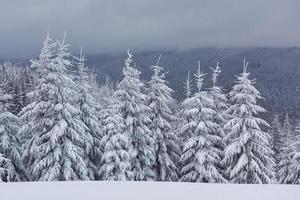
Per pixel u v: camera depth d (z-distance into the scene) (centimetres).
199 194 1002
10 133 2742
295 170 3838
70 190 1068
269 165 2842
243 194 1003
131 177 2669
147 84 3167
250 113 2766
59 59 2536
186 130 3014
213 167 2820
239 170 2702
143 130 2880
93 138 2833
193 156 2956
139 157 2891
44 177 2402
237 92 2870
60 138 2517
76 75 2819
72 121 2548
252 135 2798
